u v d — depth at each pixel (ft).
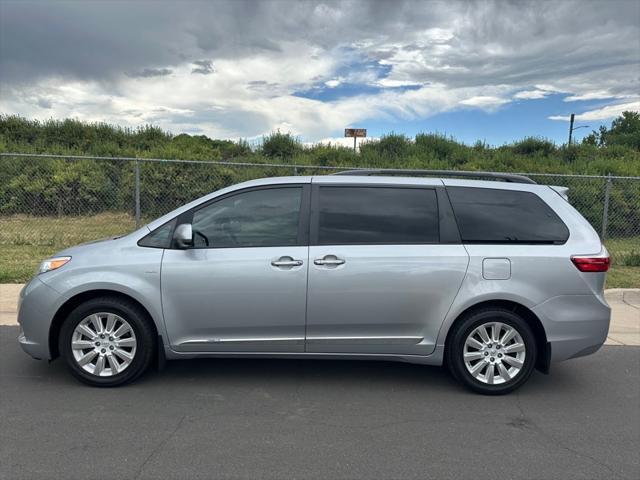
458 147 59.67
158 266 13.94
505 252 14.19
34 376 15.01
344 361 16.89
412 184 14.94
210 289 13.92
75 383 14.55
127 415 12.68
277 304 13.97
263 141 59.36
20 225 39.88
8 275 26.66
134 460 10.64
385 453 11.18
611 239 40.83
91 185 42.16
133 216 41.78
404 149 58.18
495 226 14.58
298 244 14.17
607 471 10.67
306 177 15.03
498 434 12.19
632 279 28.84
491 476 10.38
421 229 14.46
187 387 14.52
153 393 14.03
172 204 41.83
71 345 14.14
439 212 14.61
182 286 13.92
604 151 62.69
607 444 11.82
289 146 58.70
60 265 14.23
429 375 15.87
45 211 42.68
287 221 14.43
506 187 15.12
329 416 12.93
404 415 13.08
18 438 11.44
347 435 11.95
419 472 10.46
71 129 59.72
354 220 14.47
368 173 16.25
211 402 13.57
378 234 14.35
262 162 53.26
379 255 14.02
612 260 33.71
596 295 14.32
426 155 56.75
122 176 42.09
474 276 14.06
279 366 16.31
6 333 18.97
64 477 9.98
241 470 10.37
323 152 55.77
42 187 42.27
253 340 14.17
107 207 42.39
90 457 10.71
